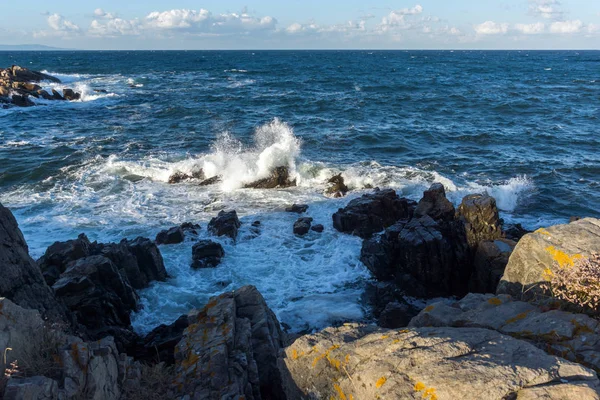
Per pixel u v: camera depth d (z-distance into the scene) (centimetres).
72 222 1614
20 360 493
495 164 2411
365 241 1395
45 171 2186
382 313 1131
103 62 13862
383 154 2575
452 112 4031
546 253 752
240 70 10206
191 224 1568
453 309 702
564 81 7300
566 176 2222
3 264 741
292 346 617
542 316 589
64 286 962
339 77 8075
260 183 2025
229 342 683
